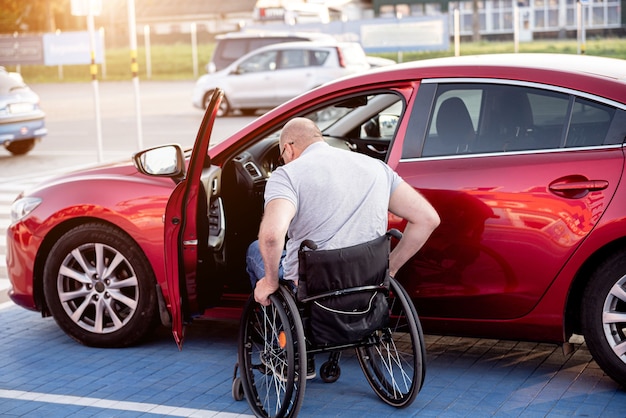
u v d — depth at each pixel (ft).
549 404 18.42
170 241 19.60
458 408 18.40
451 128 19.94
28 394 20.06
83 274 22.77
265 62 89.61
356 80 20.86
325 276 17.04
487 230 19.20
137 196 22.03
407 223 19.74
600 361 18.72
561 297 18.84
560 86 19.16
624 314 18.34
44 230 22.94
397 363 20.21
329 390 19.74
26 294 23.52
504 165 19.21
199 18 242.58
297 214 17.54
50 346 23.39
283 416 17.57
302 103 21.22
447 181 19.54
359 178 17.71
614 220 18.17
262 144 24.52
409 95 20.42
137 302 22.35
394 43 107.86
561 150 18.93
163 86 144.56
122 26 248.93
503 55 21.84
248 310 18.40
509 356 21.34
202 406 19.15
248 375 18.49
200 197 20.11
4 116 61.05
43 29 249.34
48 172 56.65
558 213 18.63
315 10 114.73
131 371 21.31
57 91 142.10
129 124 84.94
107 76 173.88
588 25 194.49
